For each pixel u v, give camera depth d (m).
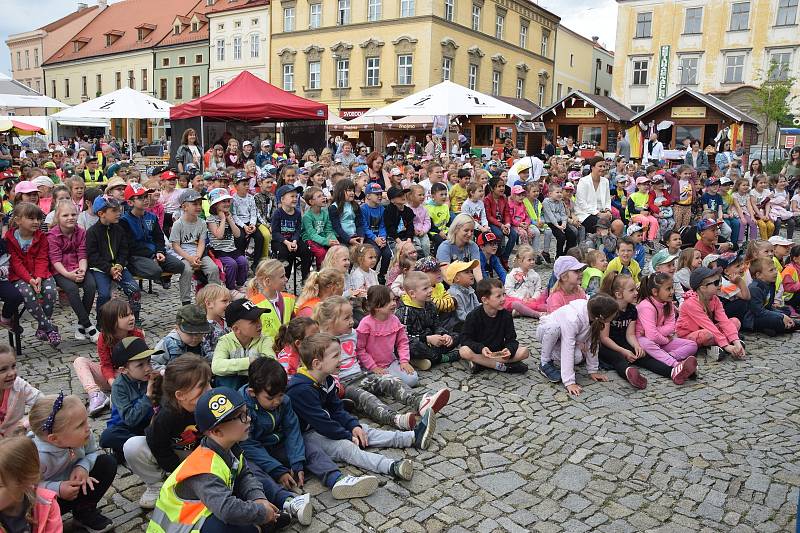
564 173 12.88
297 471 3.79
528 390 5.32
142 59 51.50
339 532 3.35
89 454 3.38
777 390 5.41
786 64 31.88
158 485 3.61
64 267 6.33
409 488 3.80
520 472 4.01
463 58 37.66
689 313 6.32
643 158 22.05
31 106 17.11
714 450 4.30
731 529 3.43
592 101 27.91
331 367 4.06
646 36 38.69
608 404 5.05
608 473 4.00
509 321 5.67
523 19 43.16
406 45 35.69
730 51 36.31
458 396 5.18
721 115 24.88
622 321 5.84
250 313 4.30
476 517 3.51
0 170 13.61
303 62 40.06
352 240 8.23
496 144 28.61
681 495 3.76
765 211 12.89
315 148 19.12
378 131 33.38
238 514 2.90
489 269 8.62
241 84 15.45
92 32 59.25
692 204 12.66
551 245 12.68
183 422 3.42
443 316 6.41
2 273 5.88
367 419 4.75
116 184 7.18
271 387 3.62
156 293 8.38
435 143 22.27
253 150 17.44
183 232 7.22
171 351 4.41
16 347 5.99
